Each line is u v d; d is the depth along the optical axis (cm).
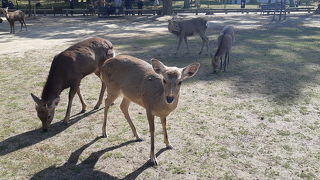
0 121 312
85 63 312
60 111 339
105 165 238
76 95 384
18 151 258
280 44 660
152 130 235
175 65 502
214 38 766
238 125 297
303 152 250
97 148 262
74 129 297
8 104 355
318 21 1121
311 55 558
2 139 277
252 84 407
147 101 232
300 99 355
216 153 250
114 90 263
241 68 480
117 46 659
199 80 427
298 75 441
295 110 328
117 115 326
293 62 511
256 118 311
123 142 271
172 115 321
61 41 734
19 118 320
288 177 219
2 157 249
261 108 334
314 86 397
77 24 1060
